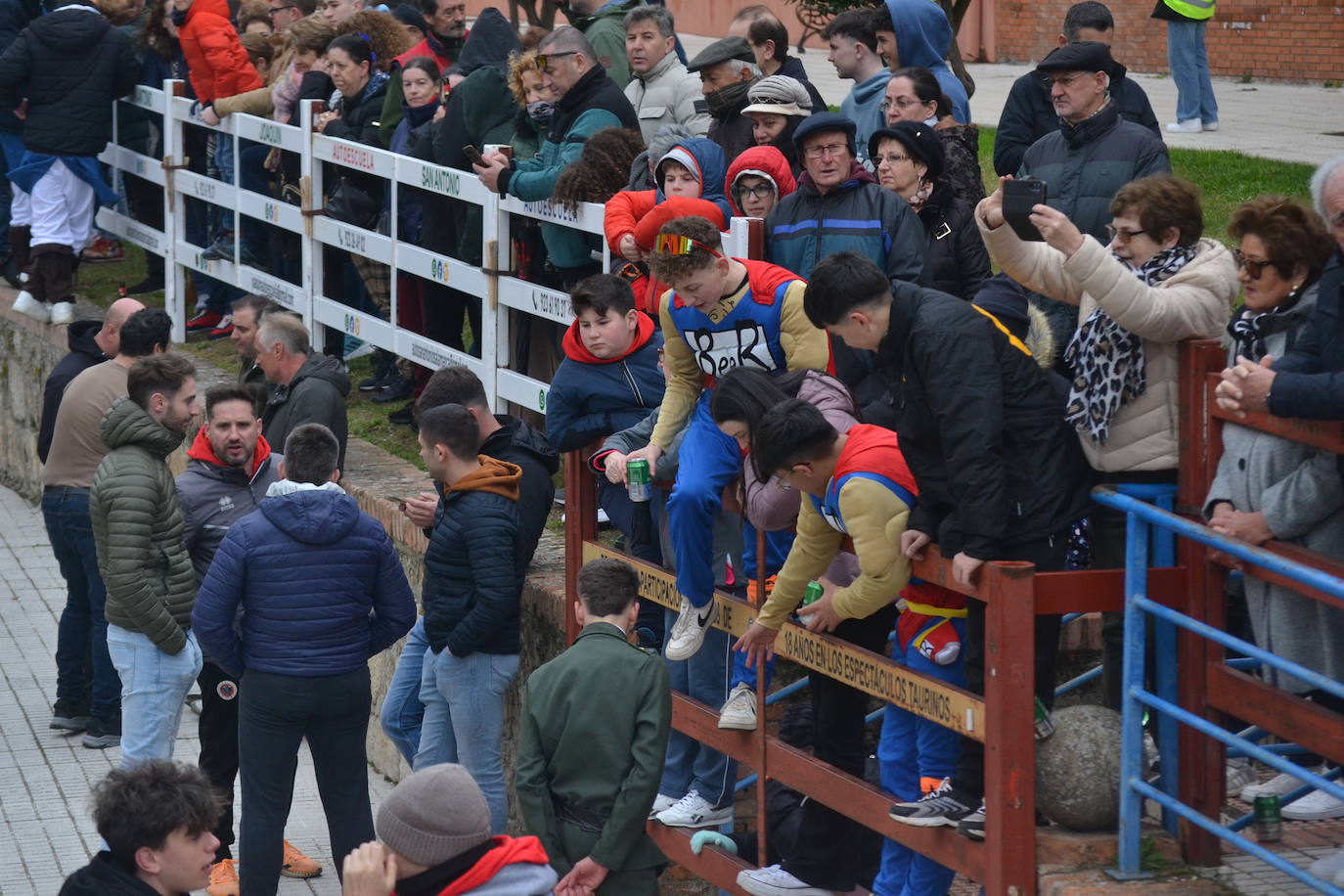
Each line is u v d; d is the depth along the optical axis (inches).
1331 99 1295.5
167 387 547.5
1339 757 311.1
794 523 412.2
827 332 385.4
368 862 317.1
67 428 676.7
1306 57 1417.3
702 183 524.7
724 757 475.2
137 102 1012.5
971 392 330.3
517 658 519.5
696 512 425.1
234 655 487.2
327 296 823.1
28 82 980.6
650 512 488.4
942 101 534.6
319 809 634.8
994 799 337.4
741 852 478.9
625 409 504.7
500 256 641.6
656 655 431.8
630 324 501.0
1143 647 338.0
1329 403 291.6
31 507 1064.2
